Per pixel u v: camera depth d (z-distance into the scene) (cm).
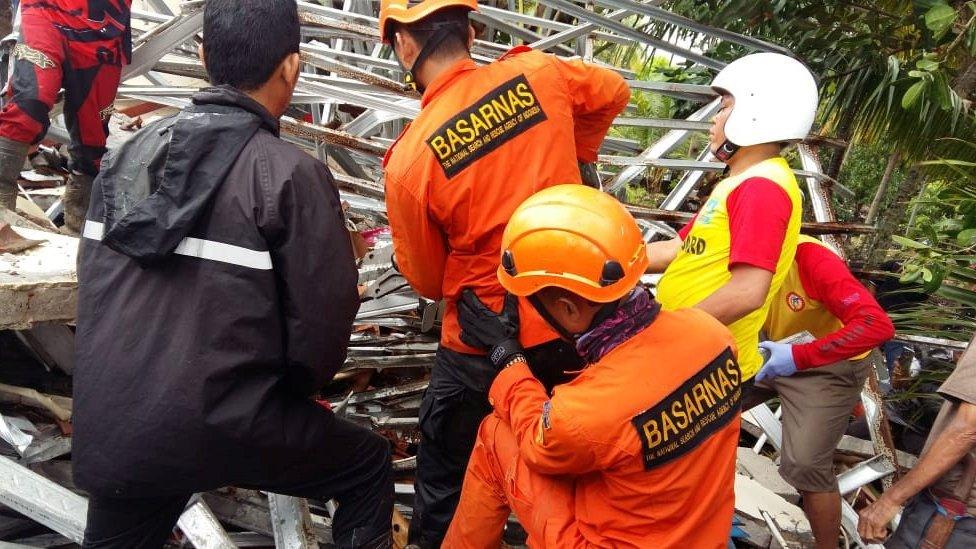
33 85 299
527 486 173
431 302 298
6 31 424
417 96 362
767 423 337
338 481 200
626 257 149
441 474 229
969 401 206
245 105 165
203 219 158
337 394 324
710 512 159
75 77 320
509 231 157
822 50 459
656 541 156
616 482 153
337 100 349
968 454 218
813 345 239
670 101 663
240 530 256
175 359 157
